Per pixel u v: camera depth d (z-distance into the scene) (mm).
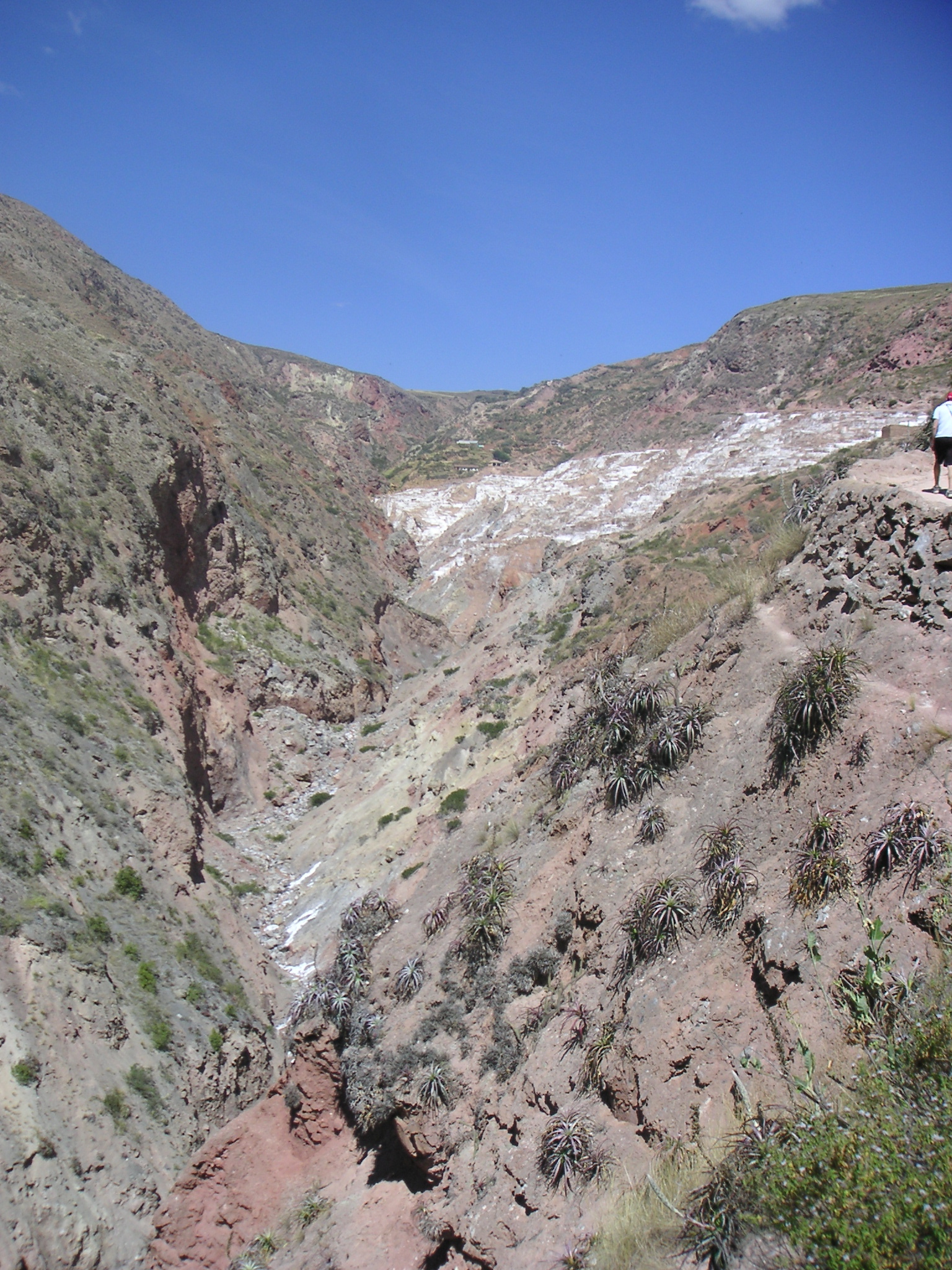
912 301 88562
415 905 21406
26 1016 18250
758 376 96500
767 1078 8547
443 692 38156
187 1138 19000
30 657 28344
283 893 30016
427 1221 12555
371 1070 15969
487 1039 14445
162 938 23047
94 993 19766
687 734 14086
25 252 70688
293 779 40656
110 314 74438
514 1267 9648
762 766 12125
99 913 22000
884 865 8922
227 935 25359
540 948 14812
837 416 64562
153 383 48969
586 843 15266
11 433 35000
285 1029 23031
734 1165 7691
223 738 38969
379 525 85062
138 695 31672
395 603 66500
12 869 20844
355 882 27438
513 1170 11109
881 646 11438
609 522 69000
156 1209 17469
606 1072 10555
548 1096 11539
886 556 12391
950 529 11422
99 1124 17750
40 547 31422
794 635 13852
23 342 42250
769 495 34062
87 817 24188
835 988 8445
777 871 10391
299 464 80188
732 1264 6891
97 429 41344
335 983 19953
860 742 10453
